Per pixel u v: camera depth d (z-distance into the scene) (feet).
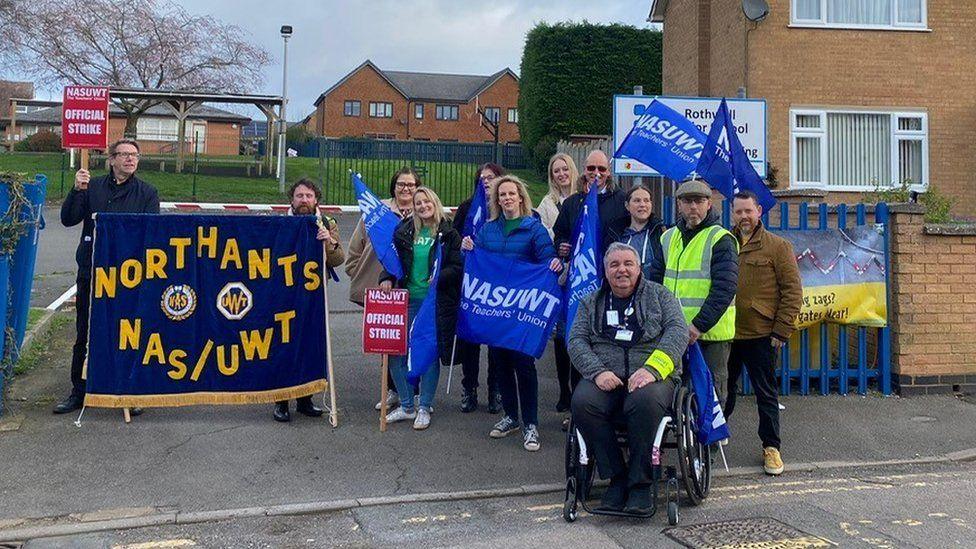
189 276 23.80
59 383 26.17
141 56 118.62
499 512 18.03
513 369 22.84
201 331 23.76
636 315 18.20
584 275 20.98
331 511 18.11
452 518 17.66
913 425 24.79
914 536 16.06
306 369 23.93
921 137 60.34
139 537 16.62
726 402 22.27
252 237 24.12
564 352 24.89
